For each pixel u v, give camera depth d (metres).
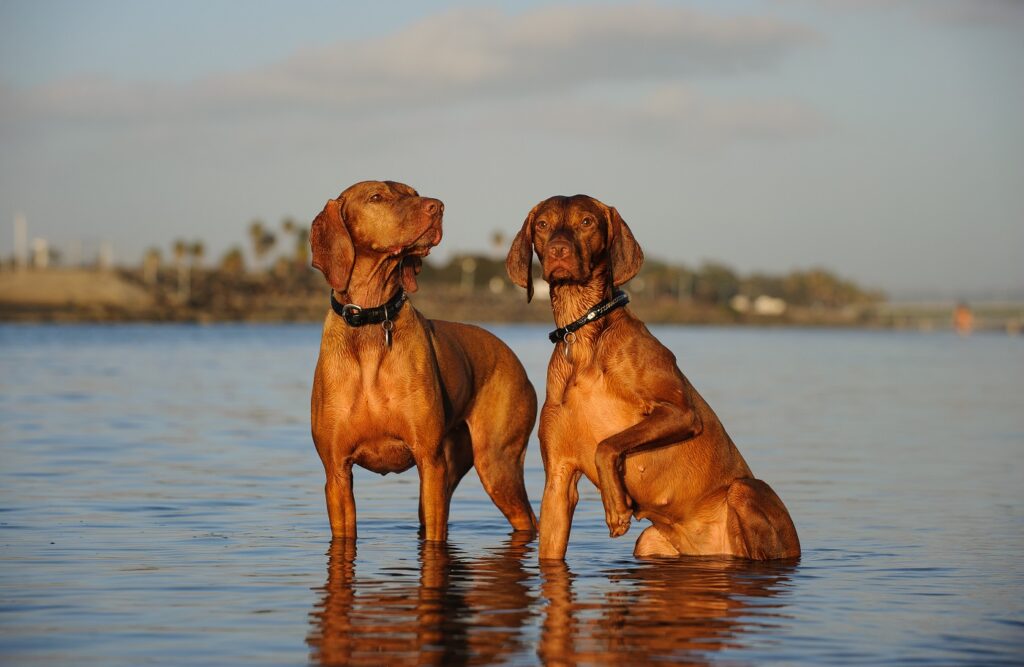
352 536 8.98
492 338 10.14
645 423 7.80
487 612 6.69
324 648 5.85
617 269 8.04
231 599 7.00
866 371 46.62
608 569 8.08
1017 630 6.34
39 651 5.77
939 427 21.30
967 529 10.09
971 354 73.56
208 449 16.23
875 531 9.98
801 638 6.13
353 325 8.66
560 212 7.98
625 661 5.66
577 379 8.02
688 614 6.67
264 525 9.98
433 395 8.79
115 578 7.60
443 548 8.96
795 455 16.39
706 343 90.62
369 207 8.61
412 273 8.91
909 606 6.95
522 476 10.12
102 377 34.88
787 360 57.84
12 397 26.12
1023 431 20.48
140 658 5.65
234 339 80.50
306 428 19.67
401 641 6.00
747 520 8.30
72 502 11.15
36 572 7.77
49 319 133.62
